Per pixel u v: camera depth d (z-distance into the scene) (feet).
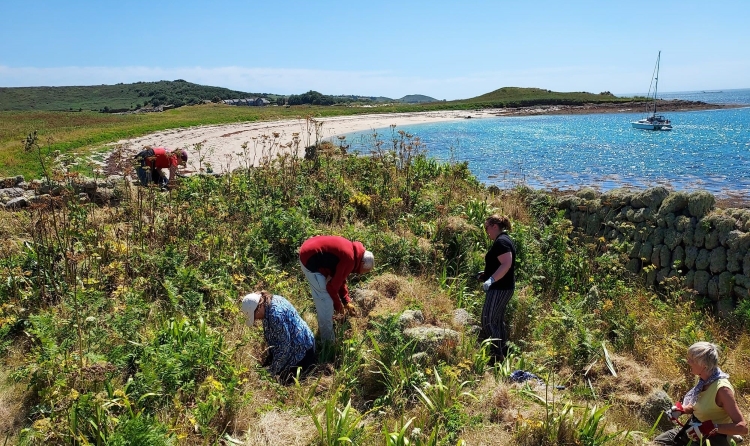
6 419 13.09
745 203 50.47
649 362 18.83
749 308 22.44
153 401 13.47
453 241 25.95
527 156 96.84
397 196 32.35
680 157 93.45
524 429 13.44
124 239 23.71
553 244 27.86
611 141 127.44
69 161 35.68
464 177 39.58
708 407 13.09
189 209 26.20
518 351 18.42
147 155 34.42
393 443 12.48
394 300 20.54
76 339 14.98
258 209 27.91
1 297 18.48
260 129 135.33
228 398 13.29
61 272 19.77
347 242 18.03
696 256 25.21
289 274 22.95
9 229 24.36
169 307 18.57
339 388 14.21
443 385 14.83
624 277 27.40
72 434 12.04
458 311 20.35
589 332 19.04
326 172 34.55
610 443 13.44
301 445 12.55
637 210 28.58
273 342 16.35
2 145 74.95
